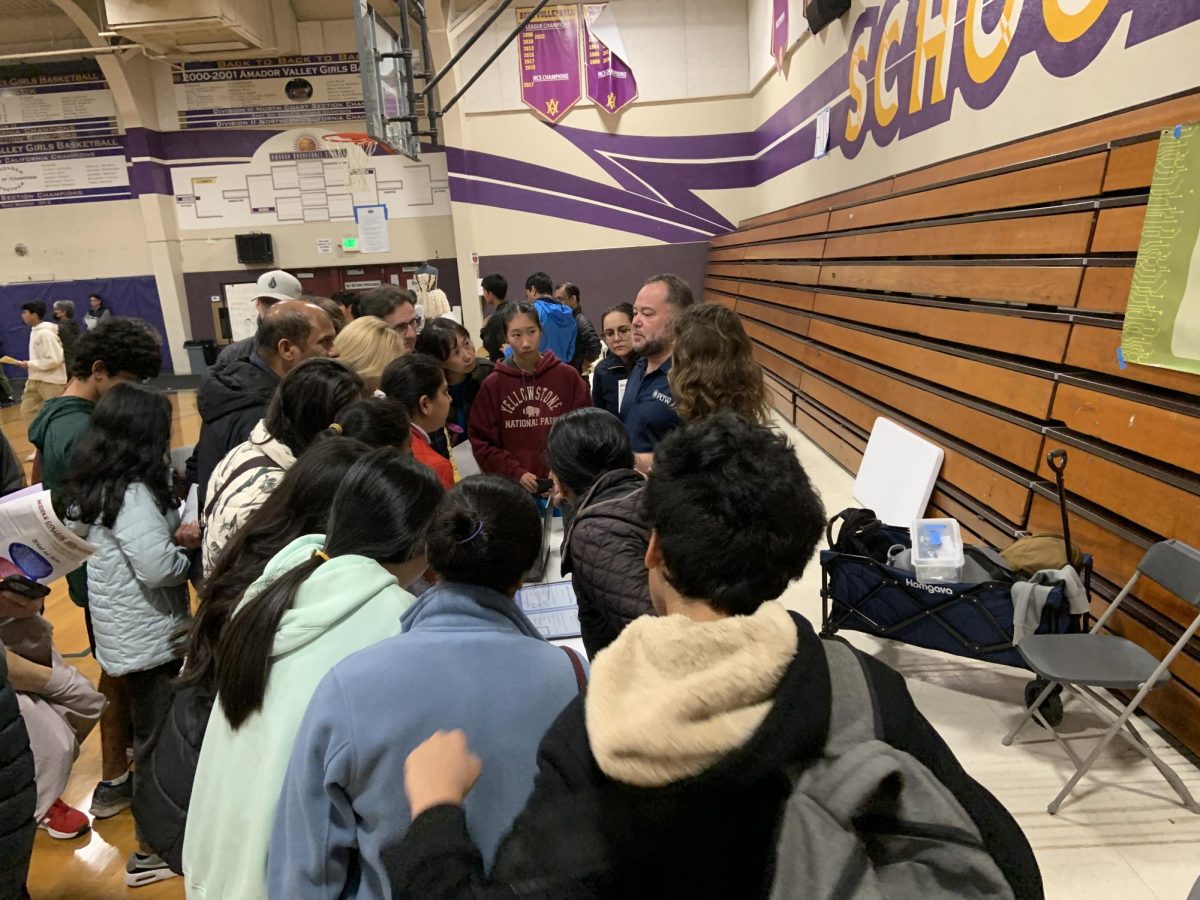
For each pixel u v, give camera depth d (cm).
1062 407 268
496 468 295
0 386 956
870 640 273
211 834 104
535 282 583
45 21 1038
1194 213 213
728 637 59
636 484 148
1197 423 207
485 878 63
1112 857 172
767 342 727
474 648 95
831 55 645
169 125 1078
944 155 433
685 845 56
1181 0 249
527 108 1035
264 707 102
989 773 201
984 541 304
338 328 374
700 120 1029
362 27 596
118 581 194
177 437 738
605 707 59
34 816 140
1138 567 205
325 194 1105
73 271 1123
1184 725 204
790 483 69
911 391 389
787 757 56
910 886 55
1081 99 306
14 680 158
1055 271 284
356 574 109
